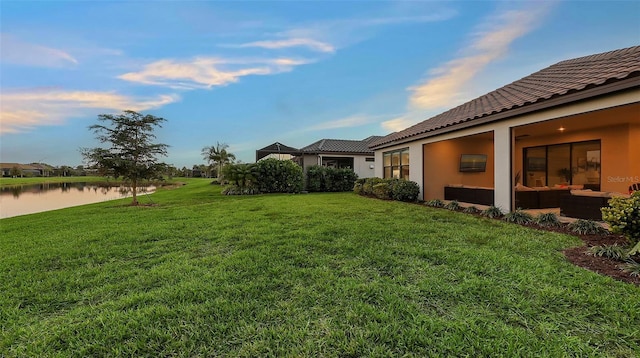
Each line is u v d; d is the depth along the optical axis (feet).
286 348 6.89
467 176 37.19
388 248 14.30
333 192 57.72
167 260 13.38
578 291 9.29
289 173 55.26
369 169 71.10
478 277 10.59
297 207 30.01
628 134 25.67
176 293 9.77
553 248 14.05
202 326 7.84
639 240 12.20
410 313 8.27
